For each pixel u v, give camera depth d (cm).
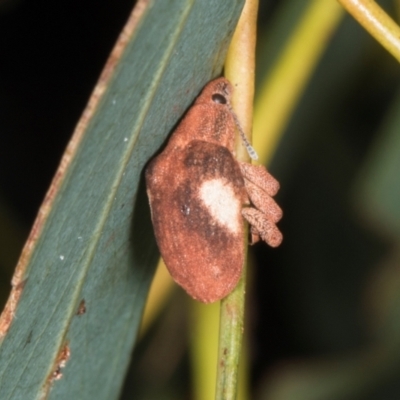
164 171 10
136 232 11
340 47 12
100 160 10
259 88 12
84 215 10
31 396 10
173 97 10
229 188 11
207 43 10
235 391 10
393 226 12
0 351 10
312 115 12
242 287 10
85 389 11
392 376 12
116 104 10
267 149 11
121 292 11
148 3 9
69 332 10
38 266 10
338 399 12
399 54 10
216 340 12
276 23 12
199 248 11
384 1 12
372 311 12
